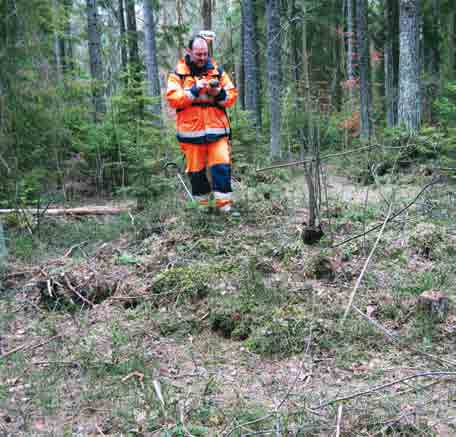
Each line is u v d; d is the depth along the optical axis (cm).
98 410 282
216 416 269
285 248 488
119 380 311
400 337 342
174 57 2058
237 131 1098
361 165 917
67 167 916
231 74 1931
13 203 733
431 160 849
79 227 662
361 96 1642
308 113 549
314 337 342
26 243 588
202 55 571
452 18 2255
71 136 950
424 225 514
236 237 536
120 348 349
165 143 860
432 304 355
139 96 948
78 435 261
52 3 916
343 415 262
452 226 556
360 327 351
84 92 1051
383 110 2172
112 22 2052
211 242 517
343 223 562
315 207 510
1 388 306
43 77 838
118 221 670
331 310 375
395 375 303
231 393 294
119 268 485
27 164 839
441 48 2400
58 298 425
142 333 372
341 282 429
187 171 612
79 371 324
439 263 457
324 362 323
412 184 793
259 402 283
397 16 1994
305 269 446
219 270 444
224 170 595
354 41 1811
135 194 757
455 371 299
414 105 1184
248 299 394
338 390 291
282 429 251
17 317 414
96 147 964
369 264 460
